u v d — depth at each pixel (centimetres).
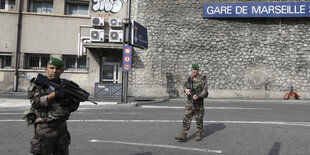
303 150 427
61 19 1620
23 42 1592
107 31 1597
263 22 1662
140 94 1619
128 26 1126
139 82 1628
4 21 1588
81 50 1608
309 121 705
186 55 1650
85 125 632
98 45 1516
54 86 244
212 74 1638
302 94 1592
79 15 1667
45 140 238
